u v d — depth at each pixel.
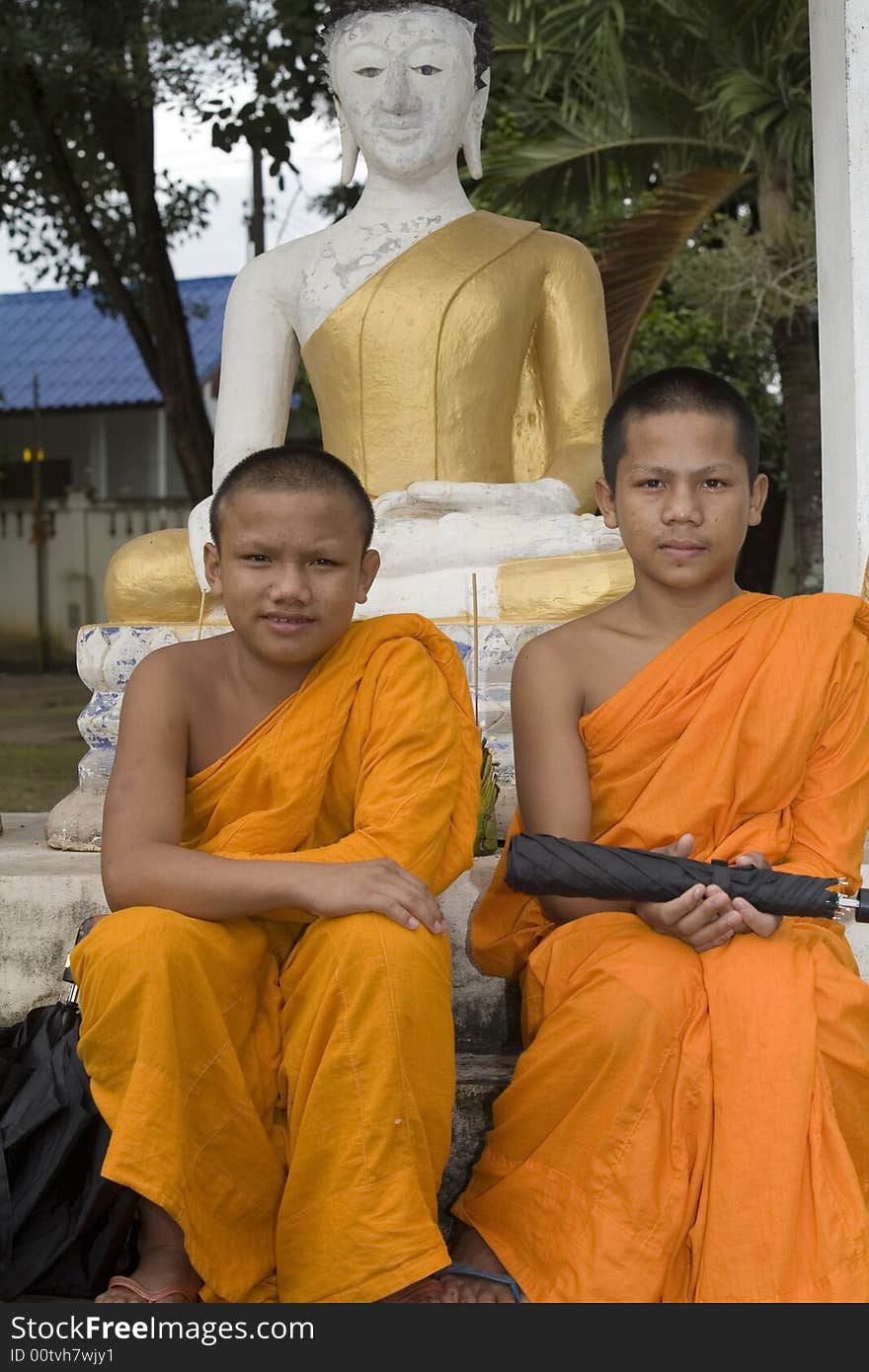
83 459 20.92
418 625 2.65
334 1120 2.24
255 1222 2.39
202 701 2.58
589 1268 2.26
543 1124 2.39
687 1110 2.29
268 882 2.31
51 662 19.75
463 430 4.26
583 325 4.38
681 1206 2.27
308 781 2.51
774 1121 2.20
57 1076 2.45
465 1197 2.55
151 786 2.47
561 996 2.44
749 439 2.67
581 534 3.81
